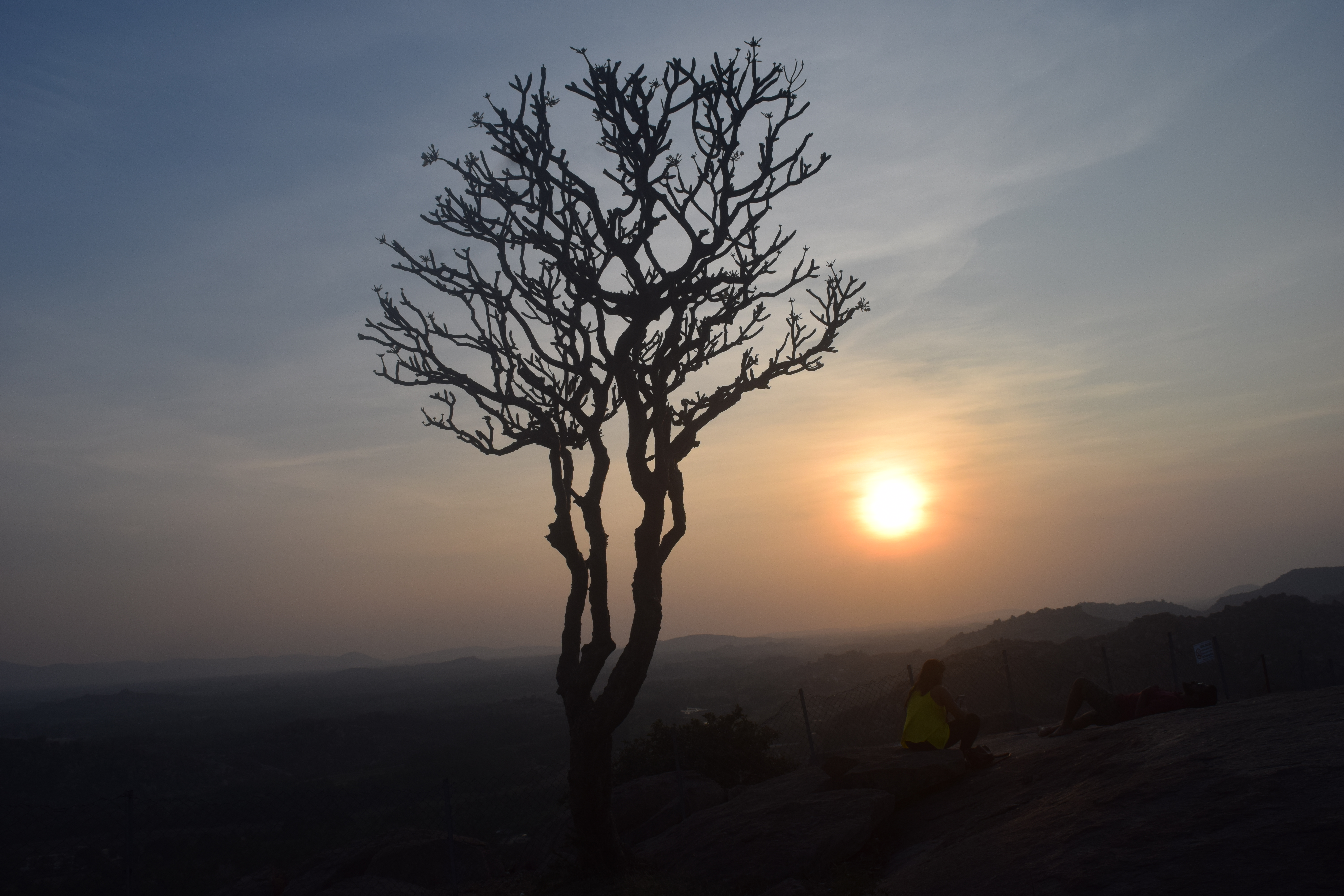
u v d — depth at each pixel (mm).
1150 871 4574
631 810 12633
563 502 9750
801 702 14758
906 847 7934
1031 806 7023
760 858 7855
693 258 9078
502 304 9648
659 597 8781
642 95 8797
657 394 9180
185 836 19844
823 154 9328
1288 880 3982
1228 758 6109
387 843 12031
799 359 10266
